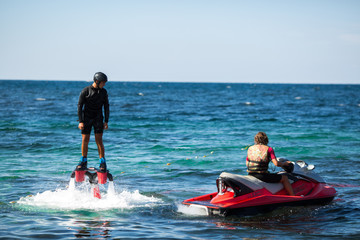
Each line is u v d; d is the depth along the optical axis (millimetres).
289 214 11352
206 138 28781
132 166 19094
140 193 14016
